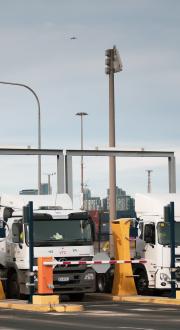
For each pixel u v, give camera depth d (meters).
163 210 25.14
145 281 26.12
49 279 21.75
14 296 24.92
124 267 25.98
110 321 17.17
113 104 34.25
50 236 23.97
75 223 24.36
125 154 31.53
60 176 30.61
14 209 25.89
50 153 30.55
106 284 27.30
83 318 18.14
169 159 32.16
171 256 24.09
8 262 25.27
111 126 34.25
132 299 24.55
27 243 23.91
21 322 17.17
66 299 25.97
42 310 20.61
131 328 15.16
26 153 30.20
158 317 18.22
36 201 26.08
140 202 26.70
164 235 25.62
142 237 26.36
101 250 29.19
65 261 23.33
